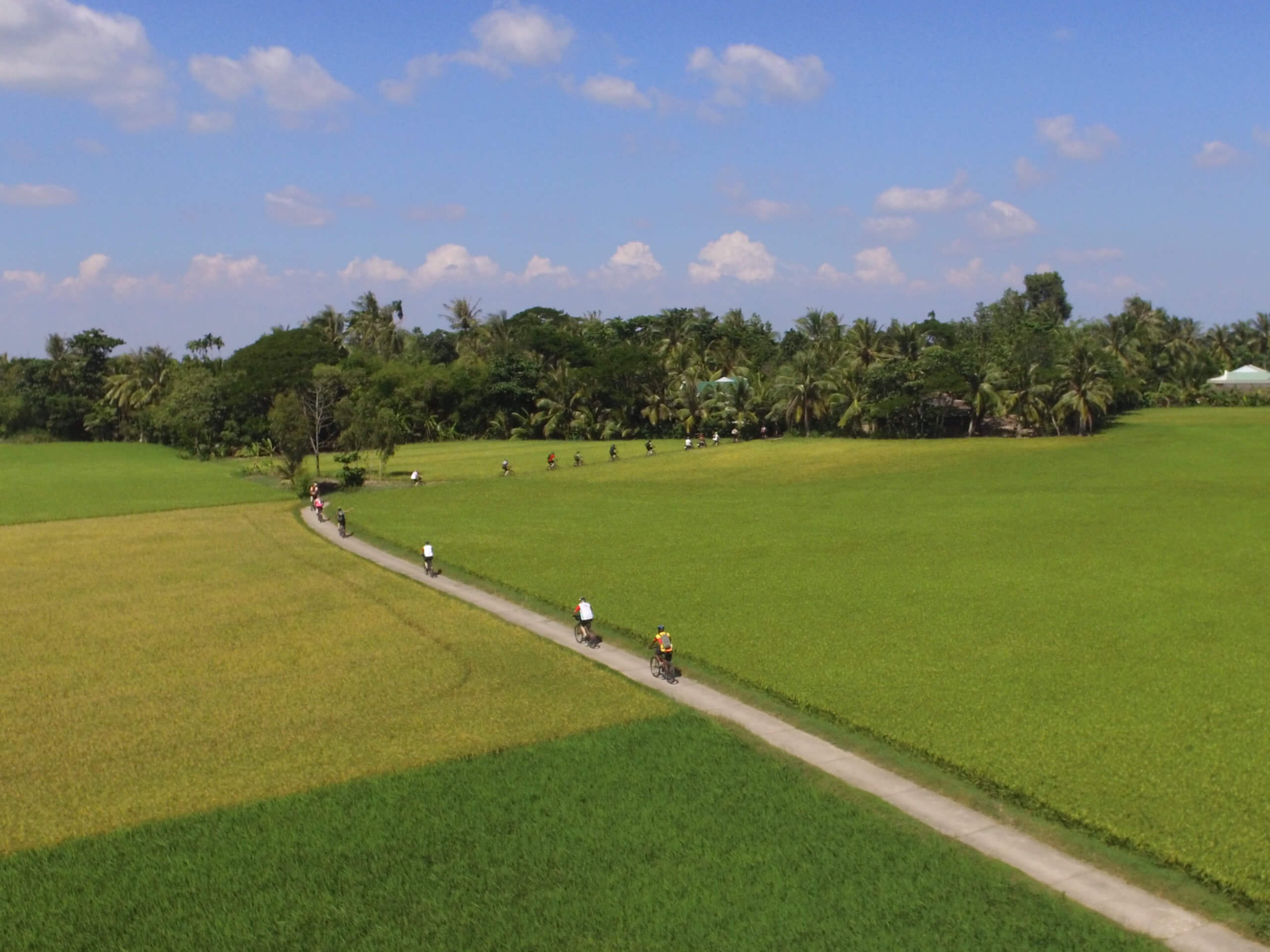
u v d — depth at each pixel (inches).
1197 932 769.6
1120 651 1446.9
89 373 7244.1
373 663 1501.0
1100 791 991.6
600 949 772.0
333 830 970.1
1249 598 1711.4
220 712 1306.6
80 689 1414.9
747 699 1309.1
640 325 7716.5
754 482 3540.8
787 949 762.2
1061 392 4648.1
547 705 1299.2
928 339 6131.9
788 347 7214.6
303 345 5836.6
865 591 1840.6
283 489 3806.6
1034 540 2272.4
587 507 3056.1
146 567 2285.9
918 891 830.5
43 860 928.9
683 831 946.1
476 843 938.1
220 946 794.8
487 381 6087.6
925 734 1146.0
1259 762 1053.8
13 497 3634.4
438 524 2800.2
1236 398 6318.9
